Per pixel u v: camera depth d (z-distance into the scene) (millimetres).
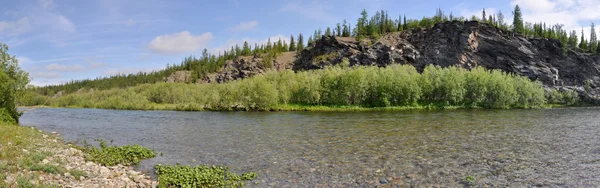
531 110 78562
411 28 171875
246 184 13156
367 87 89312
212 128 35781
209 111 82312
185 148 21938
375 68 103375
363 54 150875
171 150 21234
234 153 19812
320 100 92812
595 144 21953
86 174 13000
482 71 102250
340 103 91375
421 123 38594
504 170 14953
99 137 28719
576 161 16719
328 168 15641
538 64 139750
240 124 40688
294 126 36562
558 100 124875
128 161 17594
